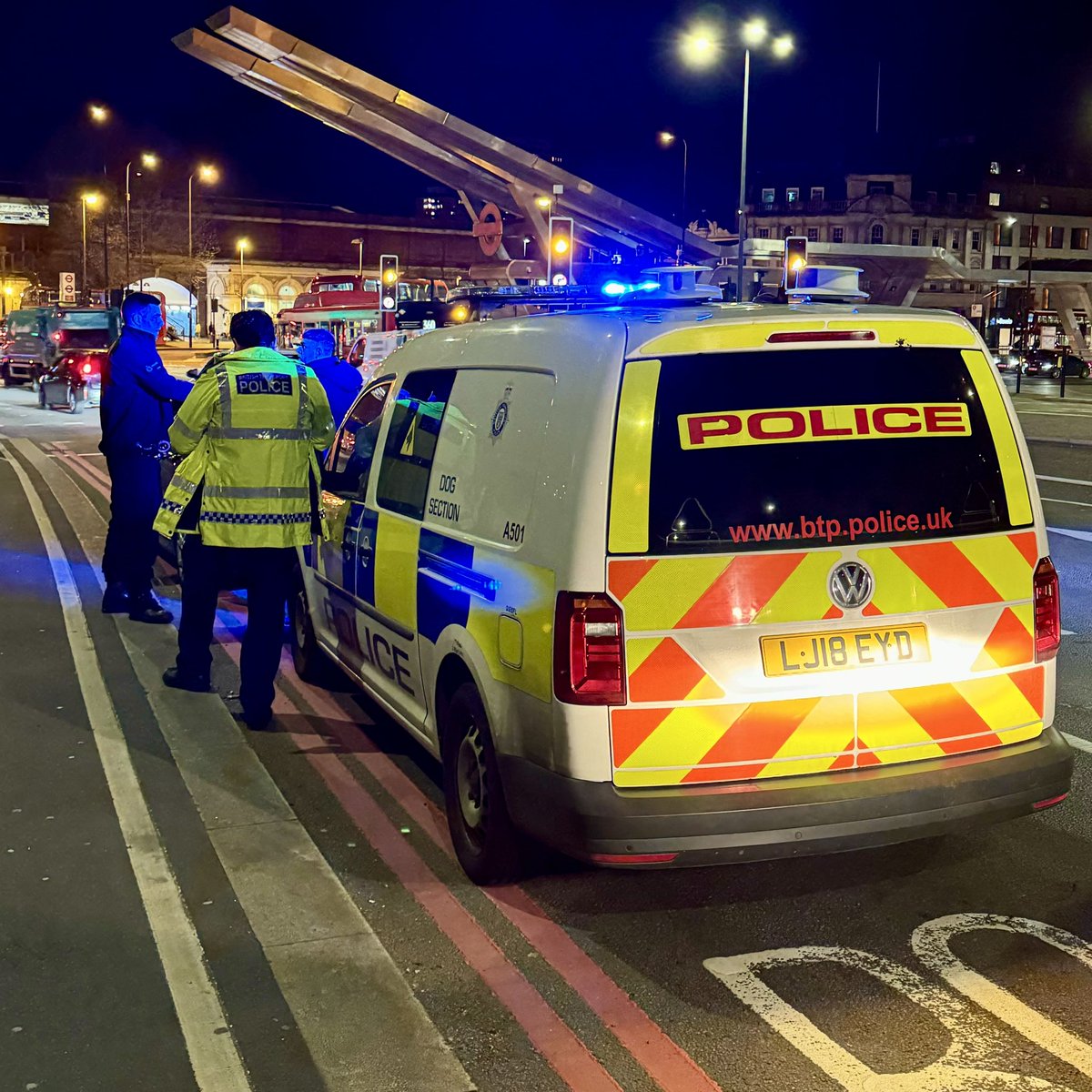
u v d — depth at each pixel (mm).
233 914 3988
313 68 36438
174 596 9102
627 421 3537
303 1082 3074
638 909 4078
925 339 3830
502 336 4348
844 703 3660
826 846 3611
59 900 4062
